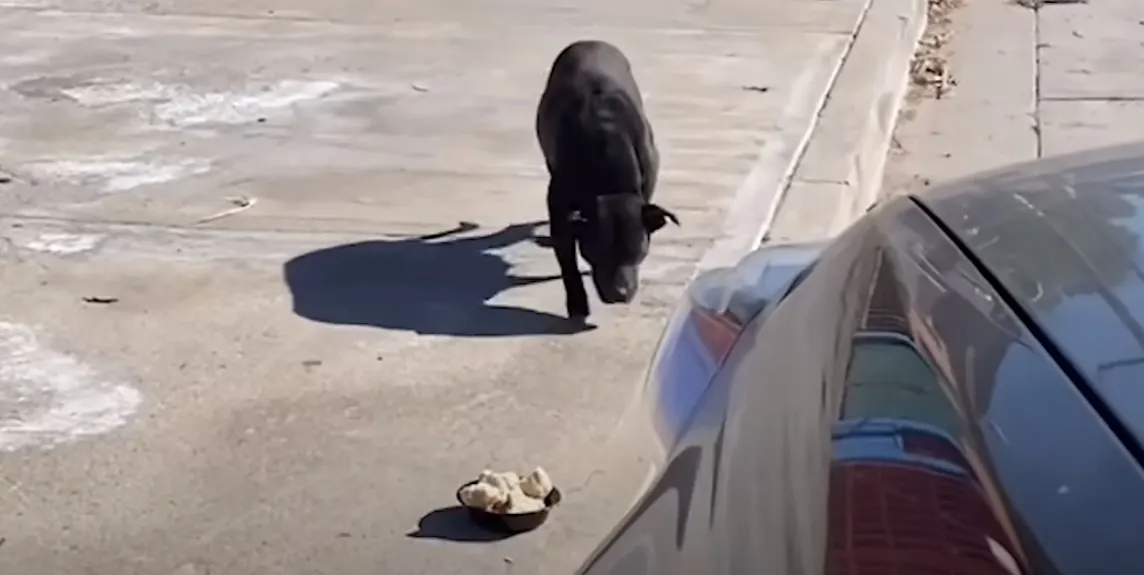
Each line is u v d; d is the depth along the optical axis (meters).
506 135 8.62
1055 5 13.13
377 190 7.71
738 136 8.52
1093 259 2.13
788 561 1.96
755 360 2.76
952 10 13.08
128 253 6.87
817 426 2.17
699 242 6.92
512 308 6.25
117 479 4.93
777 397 2.45
